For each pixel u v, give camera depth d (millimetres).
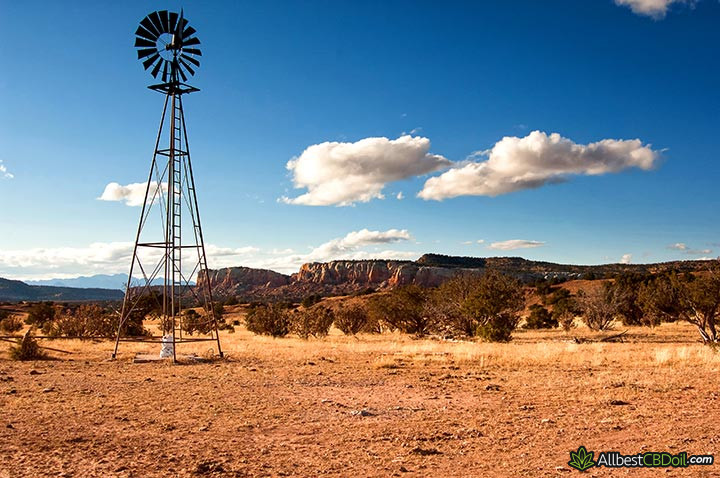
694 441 8844
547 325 55219
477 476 7344
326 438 9602
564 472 7438
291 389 15383
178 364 22031
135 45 25594
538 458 8180
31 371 18750
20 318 62469
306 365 21641
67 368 20297
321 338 43781
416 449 8586
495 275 43188
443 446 8969
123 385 15984
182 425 10625
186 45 26312
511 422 10719
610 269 153875
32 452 8438
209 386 15867
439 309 44219
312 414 11781
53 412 11750
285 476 7387
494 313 39625
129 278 25531
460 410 12180
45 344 30922
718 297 32719
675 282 35688
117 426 10453
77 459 8102
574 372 18406
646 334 42188
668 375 16812
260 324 47125
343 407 12617
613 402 12422
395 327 51406
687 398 12742
